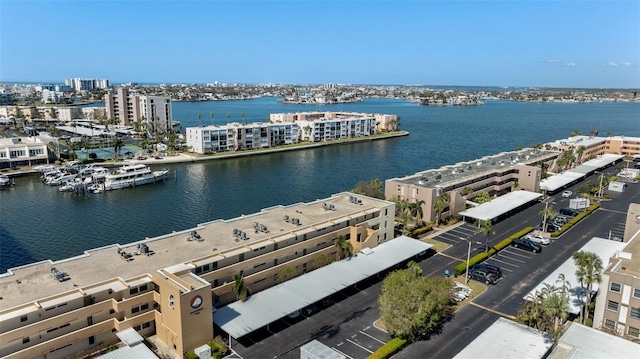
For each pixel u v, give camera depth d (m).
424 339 65.69
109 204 151.00
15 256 106.31
